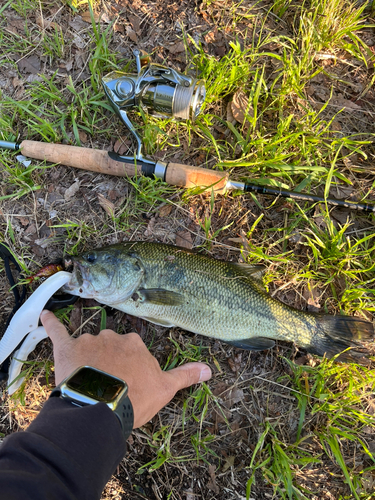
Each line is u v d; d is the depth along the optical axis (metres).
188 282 0.39
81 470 0.22
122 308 0.40
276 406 0.43
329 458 0.42
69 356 0.34
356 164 0.47
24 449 0.21
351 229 0.46
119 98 0.39
